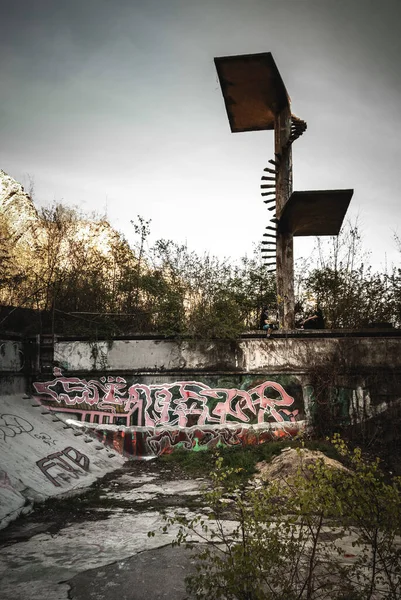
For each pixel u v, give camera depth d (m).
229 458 11.34
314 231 15.88
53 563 5.54
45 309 14.29
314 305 14.68
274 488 4.30
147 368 13.46
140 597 4.66
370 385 13.20
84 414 13.21
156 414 13.27
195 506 8.04
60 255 15.66
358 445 12.42
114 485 9.66
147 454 12.96
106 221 16.67
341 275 15.16
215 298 13.94
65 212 16.27
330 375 13.16
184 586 4.88
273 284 15.52
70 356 13.52
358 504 4.00
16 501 7.73
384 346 13.37
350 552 5.68
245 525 4.35
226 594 3.98
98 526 6.95
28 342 13.39
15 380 12.70
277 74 14.11
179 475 10.64
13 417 11.13
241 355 13.49
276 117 15.65
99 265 15.34
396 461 11.27
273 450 11.46
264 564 3.98
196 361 13.50
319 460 4.30
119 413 13.26
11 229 16.12
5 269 14.48
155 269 14.62
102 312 14.16
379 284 14.73
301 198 13.19
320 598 4.30
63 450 10.85
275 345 13.49
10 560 5.64
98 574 5.21
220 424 13.19
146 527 6.89
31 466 9.29
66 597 4.67
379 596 4.42
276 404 13.29
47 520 7.27
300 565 5.12
